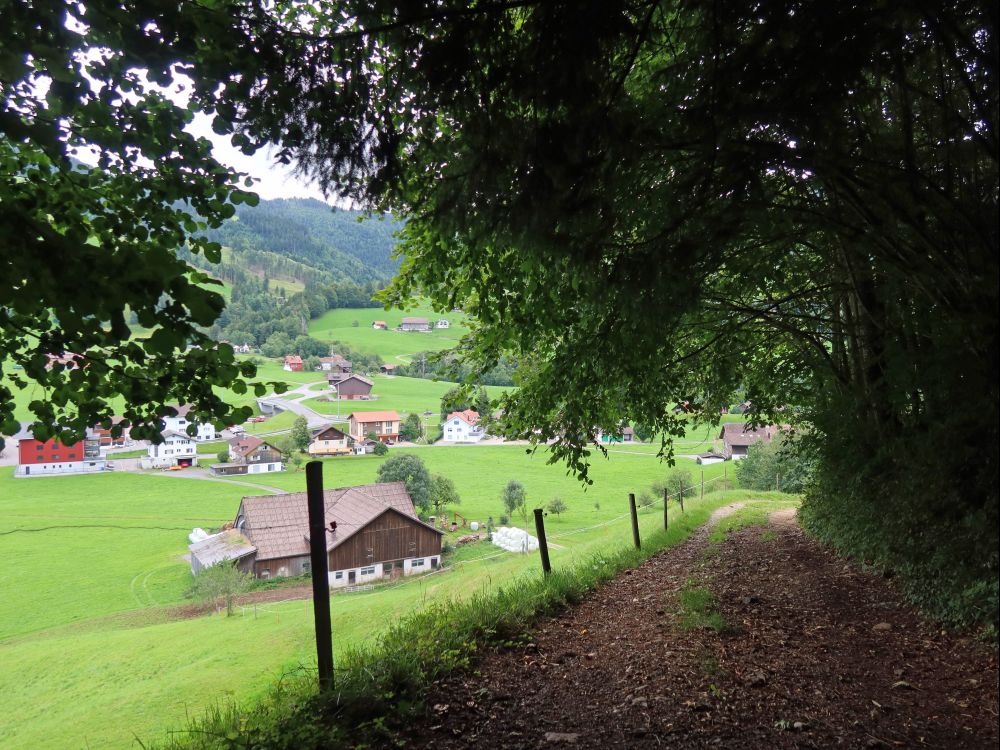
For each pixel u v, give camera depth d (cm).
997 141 423
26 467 7906
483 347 779
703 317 912
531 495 6359
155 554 4578
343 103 371
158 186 432
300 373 15575
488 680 463
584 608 693
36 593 3716
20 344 420
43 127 337
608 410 853
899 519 693
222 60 361
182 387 424
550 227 411
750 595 741
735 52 369
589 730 380
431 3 352
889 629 576
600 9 330
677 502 2916
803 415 1111
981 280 464
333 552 4119
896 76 415
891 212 500
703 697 423
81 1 331
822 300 996
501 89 367
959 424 525
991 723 369
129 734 930
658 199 498
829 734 363
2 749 1036
